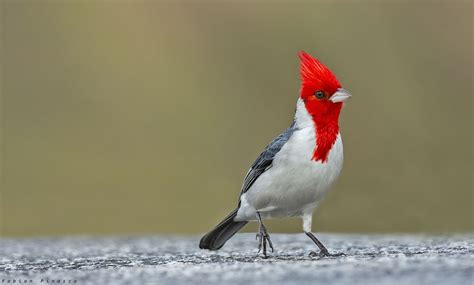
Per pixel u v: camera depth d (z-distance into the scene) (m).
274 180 8.95
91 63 18.84
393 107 16.75
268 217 9.49
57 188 17.42
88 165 17.69
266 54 18.25
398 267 7.01
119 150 17.84
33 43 19.11
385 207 15.44
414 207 15.38
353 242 10.70
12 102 18.53
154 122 18.02
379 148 16.31
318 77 8.87
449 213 15.30
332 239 11.45
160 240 12.55
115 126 18.14
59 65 18.92
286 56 18.14
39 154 17.91
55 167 17.73
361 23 17.70
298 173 8.81
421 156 16.09
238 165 17.44
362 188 15.68
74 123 18.28
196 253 9.81
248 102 17.95
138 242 12.09
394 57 17.36
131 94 18.42
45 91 18.70
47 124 18.30
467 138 16.41
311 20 18.06
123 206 17.12
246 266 7.76
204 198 17.09
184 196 17.14
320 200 9.11
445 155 16.08
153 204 17.09
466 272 6.60
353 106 16.70
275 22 18.36
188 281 6.82
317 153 8.80
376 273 6.75
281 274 6.98
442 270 6.74
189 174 17.36
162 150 17.69
